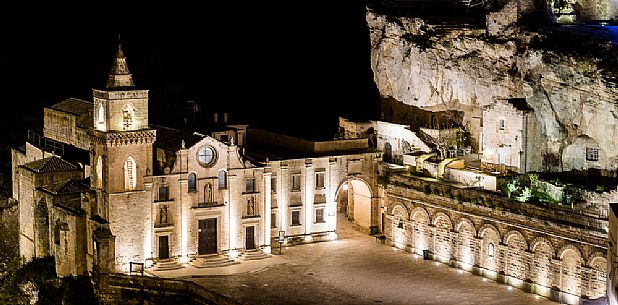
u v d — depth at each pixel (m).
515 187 119.88
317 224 136.38
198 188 125.50
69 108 142.00
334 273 121.56
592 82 118.12
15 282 130.00
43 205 129.75
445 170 131.00
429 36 137.88
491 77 130.25
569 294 110.00
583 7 135.25
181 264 124.69
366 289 115.12
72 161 134.62
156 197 123.19
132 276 117.19
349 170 137.38
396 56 142.75
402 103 144.00
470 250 122.25
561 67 121.19
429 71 137.62
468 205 121.62
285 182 133.12
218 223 127.06
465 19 140.75
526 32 127.12
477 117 135.00
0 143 161.12
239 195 127.94
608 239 99.69
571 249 109.12
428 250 128.38
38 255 132.00
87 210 122.25
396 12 144.75
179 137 127.75
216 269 123.50
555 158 124.69
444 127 138.12
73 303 119.75
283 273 121.56
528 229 113.81
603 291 106.31
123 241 121.06
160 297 115.81
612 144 117.25
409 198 131.12
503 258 117.75
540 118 125.00
